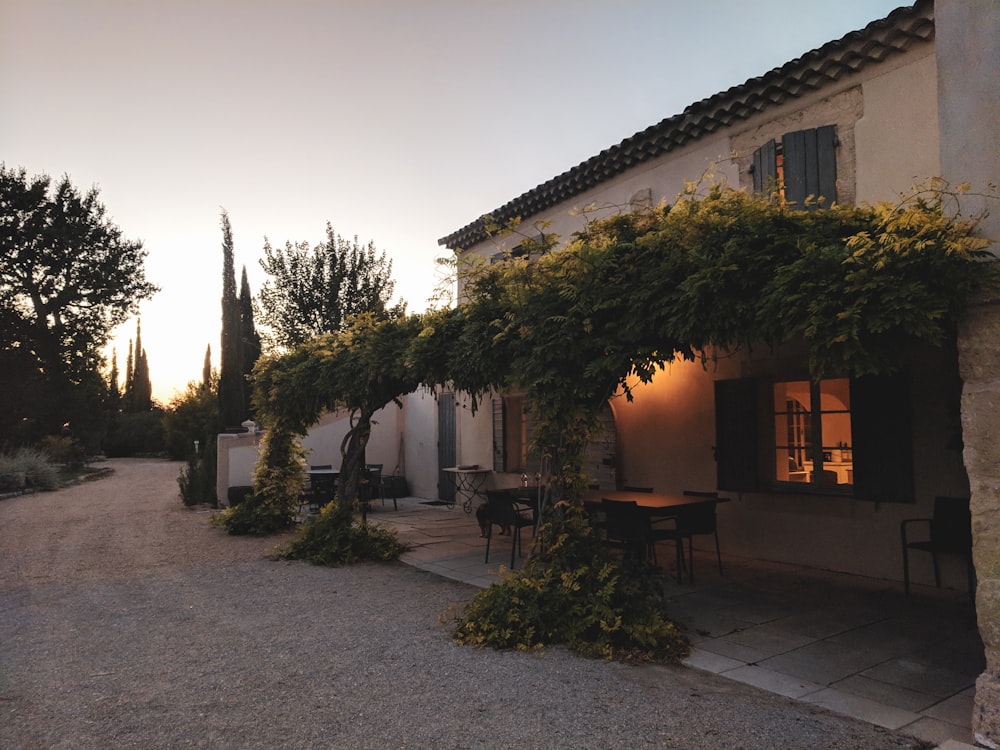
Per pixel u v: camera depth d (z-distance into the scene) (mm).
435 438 13758
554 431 5020
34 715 3416
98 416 33312
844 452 6645
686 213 4043
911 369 5973
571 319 4566
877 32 6070
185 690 3748
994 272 2934
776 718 3291
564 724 3244
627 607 4547
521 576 4945
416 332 7043
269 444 9984
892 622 4902
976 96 3123
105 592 6230
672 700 3537
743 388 7383
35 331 26828
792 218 3631
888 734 3109
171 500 14945
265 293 18641
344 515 7977
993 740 2850
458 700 3562
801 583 6105
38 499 15695
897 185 6117
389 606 5617
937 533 5461
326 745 3047
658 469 8391
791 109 7023
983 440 2988
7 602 5875
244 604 5734
